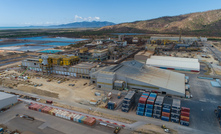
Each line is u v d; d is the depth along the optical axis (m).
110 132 53.44
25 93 85.69
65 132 53.59
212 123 58.75
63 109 68.69
